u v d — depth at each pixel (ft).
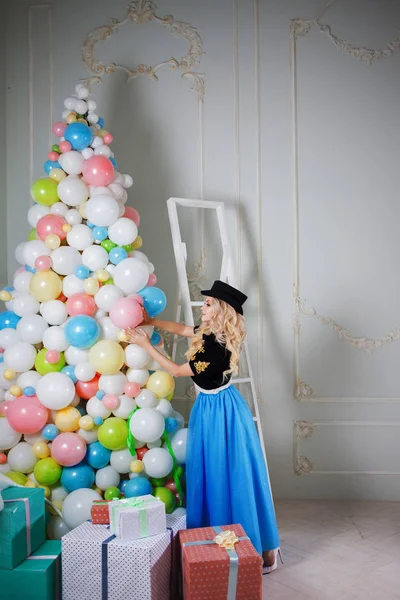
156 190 13.30
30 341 9.83
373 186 13.41
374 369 13.37
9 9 13.33
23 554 8.18
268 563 9.62
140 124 13.29
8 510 7.92
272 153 13.37
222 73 13.35
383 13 13.41
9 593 7.90
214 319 9.41
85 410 10.27
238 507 9.37
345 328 13.38
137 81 13.30
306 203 13.37
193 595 7.35
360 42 13.41
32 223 10.48
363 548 10.56
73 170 10.18
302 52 13.38
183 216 13.30
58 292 9.86
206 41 13.35
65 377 9.40
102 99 13.28
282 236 13.37
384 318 13.38
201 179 13.28
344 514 12.35
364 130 13.41
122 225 9.94
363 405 13.35
